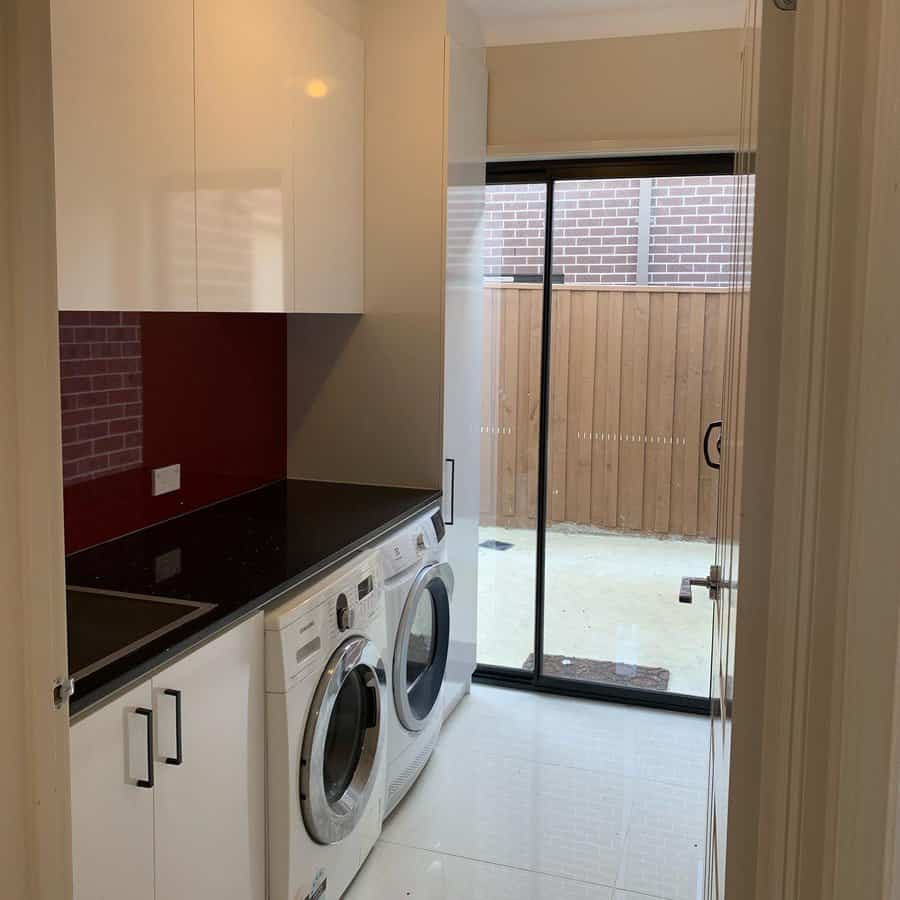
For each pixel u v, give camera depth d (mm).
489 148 3703
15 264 882
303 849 2254
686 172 3652
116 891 1624
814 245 595
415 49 3207
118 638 1800
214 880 1947
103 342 2516
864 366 542
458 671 3738
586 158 3725
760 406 699
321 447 3529
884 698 519
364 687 2623
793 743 622
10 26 857
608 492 3992
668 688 3965
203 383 3004
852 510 560
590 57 3555
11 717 917
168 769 1767
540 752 3480
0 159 863
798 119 638
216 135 2279
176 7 2088
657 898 2594
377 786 2719
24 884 940
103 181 1855
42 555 925
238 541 2602
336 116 3031
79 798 1522
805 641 605
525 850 2822
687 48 3459
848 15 564
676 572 3963
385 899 2557
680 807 3096
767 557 707
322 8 2922
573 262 3867
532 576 4070
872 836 532
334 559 2463
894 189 504
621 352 3896
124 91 1913
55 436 935
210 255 2275
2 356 881
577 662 4066
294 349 3516
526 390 3980
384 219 3312
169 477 2840
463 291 3494
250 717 2070
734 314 1357
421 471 3393
